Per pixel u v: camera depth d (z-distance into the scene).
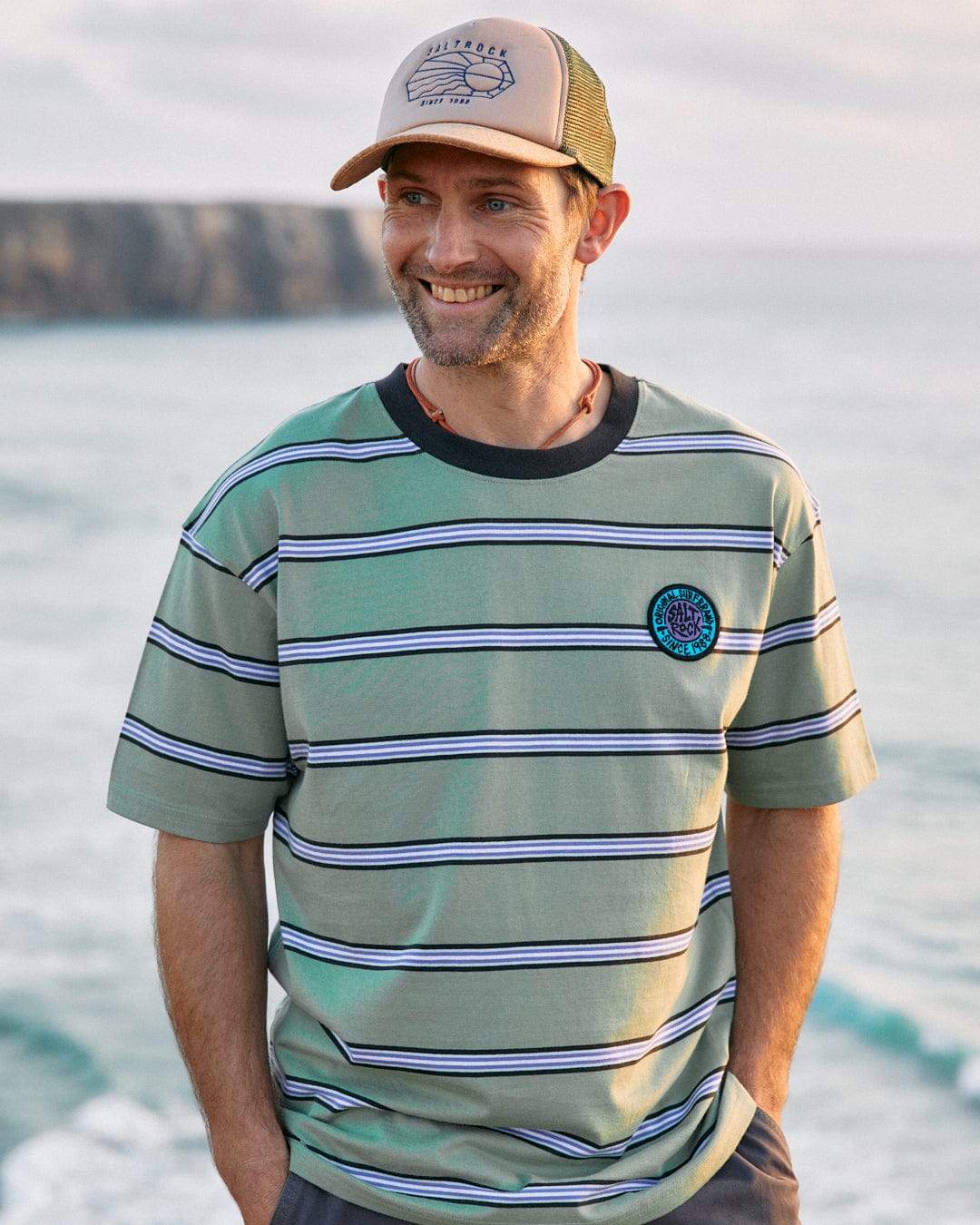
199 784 1.60
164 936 1.63
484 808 1.48
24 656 18.27
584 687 1.52
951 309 88.38
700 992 1.65
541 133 1.51
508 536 1.54
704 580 1.59
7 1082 8.07
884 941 9.88
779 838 1.78
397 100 1.55
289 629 1.54
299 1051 1.62
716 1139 1.58
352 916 1.54
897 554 22.64
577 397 1.62
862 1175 7.15
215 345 64.56
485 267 1.51
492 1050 1.49
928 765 13.45
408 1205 1.49
